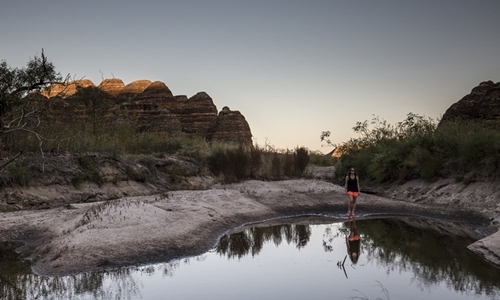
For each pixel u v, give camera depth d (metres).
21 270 7.78
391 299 6.72
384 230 12.55
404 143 20.30
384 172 20.48
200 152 22.41
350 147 25.69
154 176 18.53
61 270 7.71
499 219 12.73
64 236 9.24
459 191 15.77
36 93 15.59
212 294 6.89
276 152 23.86
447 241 10.97
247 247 10.34
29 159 13.98
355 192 14.48
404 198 17.64
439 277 7.86
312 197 17.02
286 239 11.33
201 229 11.11
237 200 15.30
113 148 18.11
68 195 13.83
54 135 15.77
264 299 6.68
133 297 6.68
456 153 17.84
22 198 12.55
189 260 8.93
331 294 6.93
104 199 14.66
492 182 15.05
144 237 9.38
